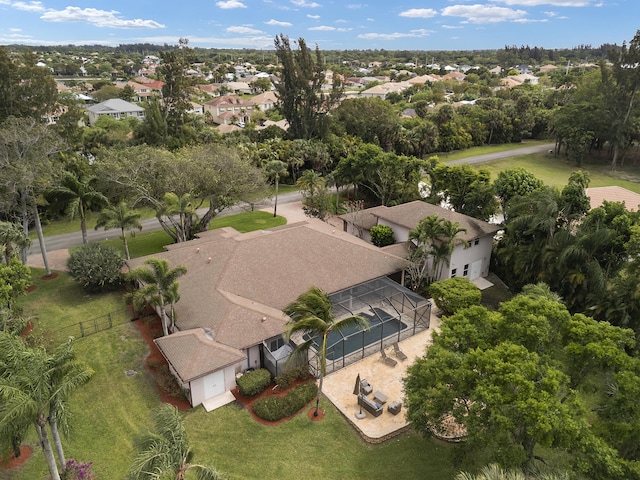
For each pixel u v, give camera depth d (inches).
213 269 1346.0
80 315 1369.3
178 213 1712.6
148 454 600.1
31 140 1542.8
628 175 3353.8
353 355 1191.6
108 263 1480.1
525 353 716.7
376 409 976.3
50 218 2204.7
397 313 1289.4
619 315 1173.1
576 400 698.8
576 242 1289.4
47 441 709.9
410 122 4077.3
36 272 1663.4
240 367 1106.7
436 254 1477.6
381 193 2421.3
